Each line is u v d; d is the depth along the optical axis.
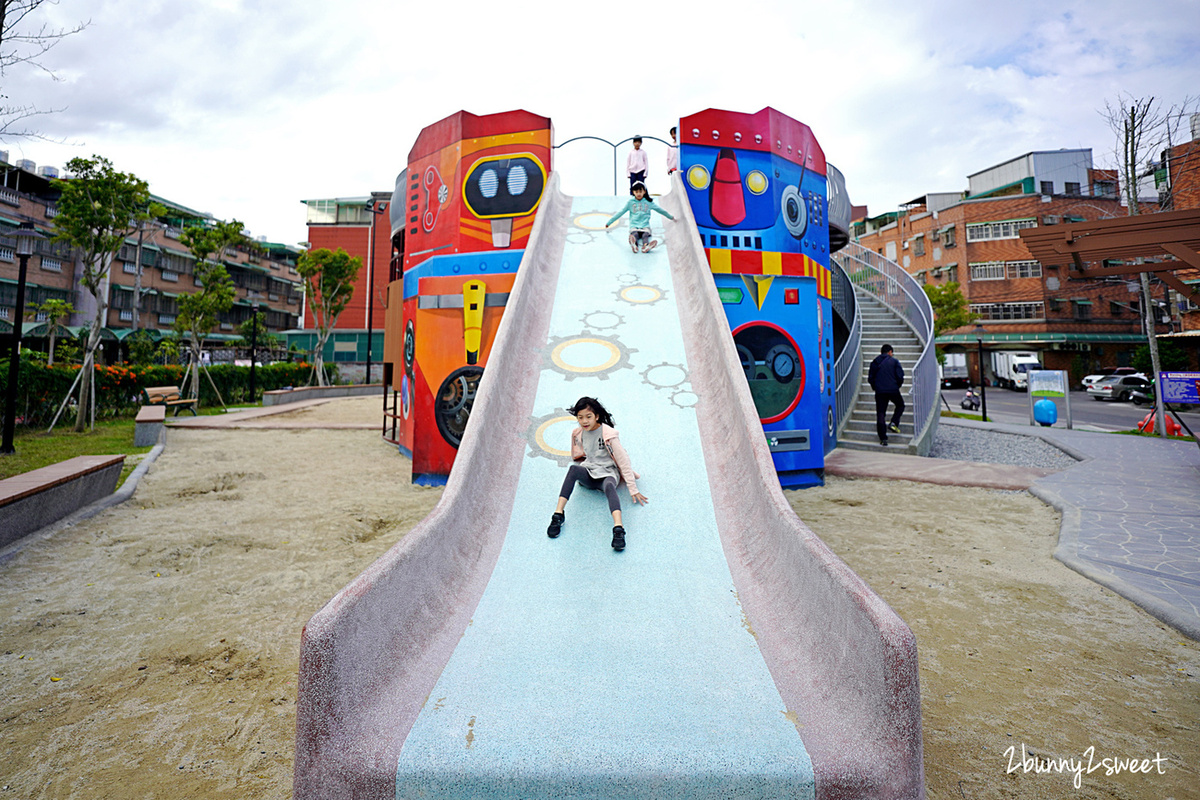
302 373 31.64
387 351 13.27
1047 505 7.32
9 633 4.05
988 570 5.16
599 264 8.05
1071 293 42.03
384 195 43.28
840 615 2.53
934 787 2.57
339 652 2.21
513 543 3.99
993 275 43.28
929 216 47.16
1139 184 16.73
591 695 2.54
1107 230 8.83
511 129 8.99
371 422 16.81
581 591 3.47
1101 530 6.02
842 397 12.52
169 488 8.42
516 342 6.10
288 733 3.02
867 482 8.94
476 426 4.57
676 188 9.55
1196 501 7.13
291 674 3.60
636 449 4.98
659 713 2.40
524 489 4.58
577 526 4.17
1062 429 15.23
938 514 7.03
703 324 6.50
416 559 3.04
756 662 2.79
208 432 14.35
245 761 2.79
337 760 2.09
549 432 5.22
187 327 23.31
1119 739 2.88
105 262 14.61
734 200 8.91
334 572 5.33
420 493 8.45
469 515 4.00
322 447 12.39
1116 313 42.16
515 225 8.89
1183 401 12.87
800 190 9.48
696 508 4.32
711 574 3.63
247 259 49.88
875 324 16.64
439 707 2.44
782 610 3.09
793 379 8.99
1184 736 2.89
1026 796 2.51
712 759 2.10
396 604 2.75
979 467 9.66
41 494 6.27
